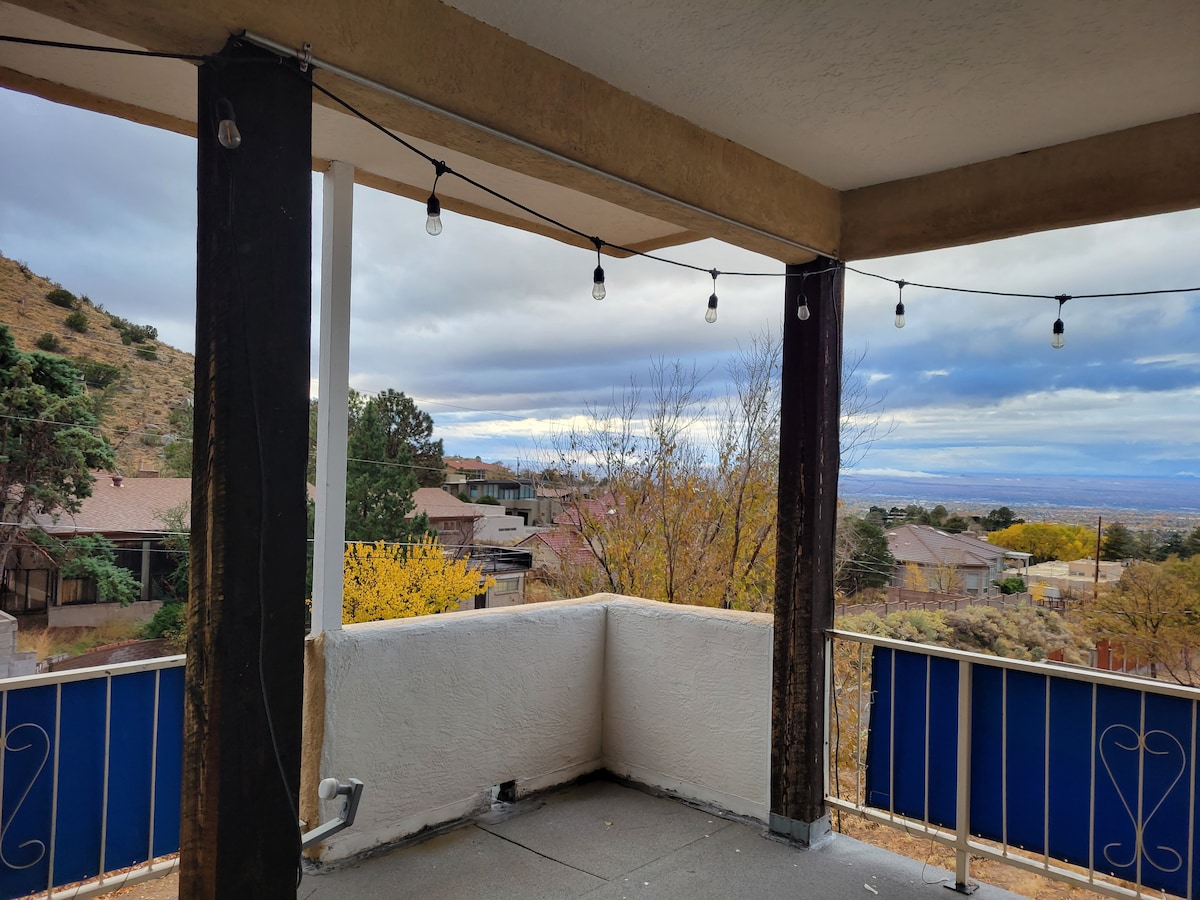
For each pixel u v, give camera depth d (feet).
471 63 5.59
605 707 11.65
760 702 9.87
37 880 6.72
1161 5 5.17
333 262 8.66
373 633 8.73
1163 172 7.14
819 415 9.25
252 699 4.50
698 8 5.42
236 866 4.48
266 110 4.48
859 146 8.00
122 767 7.25
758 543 28.71
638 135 6.97
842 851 9.13
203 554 4.43
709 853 9.02
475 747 9.84
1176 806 7.13
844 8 5.37
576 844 9.20
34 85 6.86
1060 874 7.72
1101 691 7.61
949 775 8.57
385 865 8.51
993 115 7.13
